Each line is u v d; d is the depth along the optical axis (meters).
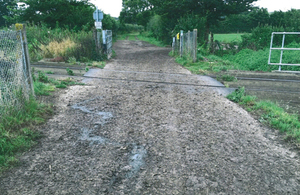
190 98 6.43
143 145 3.83
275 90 7.41
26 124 4.29
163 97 6.48
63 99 5.98
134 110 5.41
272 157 3.56
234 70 10.73
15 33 4.63
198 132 4.34
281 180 3.03
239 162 3.40
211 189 2.84
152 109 5.50
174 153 3.60
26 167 3.17
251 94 6.93
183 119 4.95
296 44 14.32
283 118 4.86
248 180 3.01
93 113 5.15
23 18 23.00
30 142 3.78
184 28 21.03
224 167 3.27
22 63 4.87
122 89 7.18
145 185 2.88
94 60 12.60
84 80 8.14
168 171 3.16
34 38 14.52
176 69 10.97
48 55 12.43
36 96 5.89
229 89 7.44
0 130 3.77
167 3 26.25
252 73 10.01
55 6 23.36
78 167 3.20
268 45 16.23
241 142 4.00
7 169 3.12
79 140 3.94
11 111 4.27
